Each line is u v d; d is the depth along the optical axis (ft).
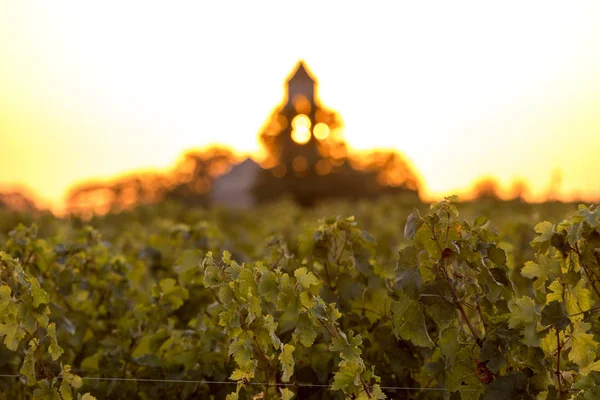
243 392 10.25
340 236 11.27
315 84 207.62
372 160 195.42
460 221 9.16
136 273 16.76
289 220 32.42
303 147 200.03
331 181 189.06
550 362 8.80
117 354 12.31
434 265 8.80
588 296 8.84
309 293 8.80
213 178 233.14
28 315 9.19
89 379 12.02
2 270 9.55
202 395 11.48
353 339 8.57
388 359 11.02
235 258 16.48
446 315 8.75
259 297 8.88
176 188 233.76
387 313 11.22
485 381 8.81
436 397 10.61
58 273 14.25
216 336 11.39
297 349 10.64
